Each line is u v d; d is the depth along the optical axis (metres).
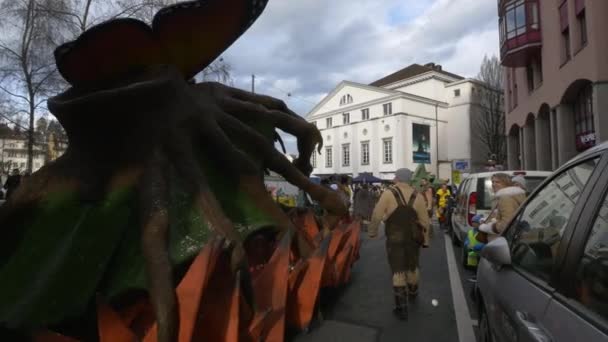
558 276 2.08
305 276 4.30
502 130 52.28
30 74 14.54
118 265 3.04
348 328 4.68
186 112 3.65
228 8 3.51
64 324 2.69
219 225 3.18
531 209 3.00
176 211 3.23
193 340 2.74
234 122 4.25
